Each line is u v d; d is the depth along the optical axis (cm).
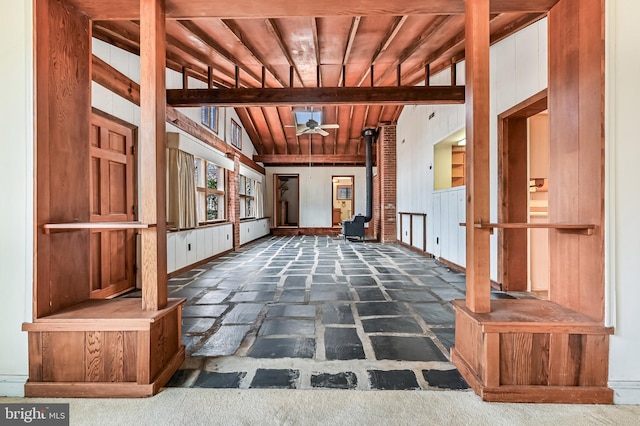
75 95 213
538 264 387
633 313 174
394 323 286
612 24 173
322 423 154
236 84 453
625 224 174
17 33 182
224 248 721
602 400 171
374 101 448
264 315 307
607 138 173
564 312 191
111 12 215
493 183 399
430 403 170
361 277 475
